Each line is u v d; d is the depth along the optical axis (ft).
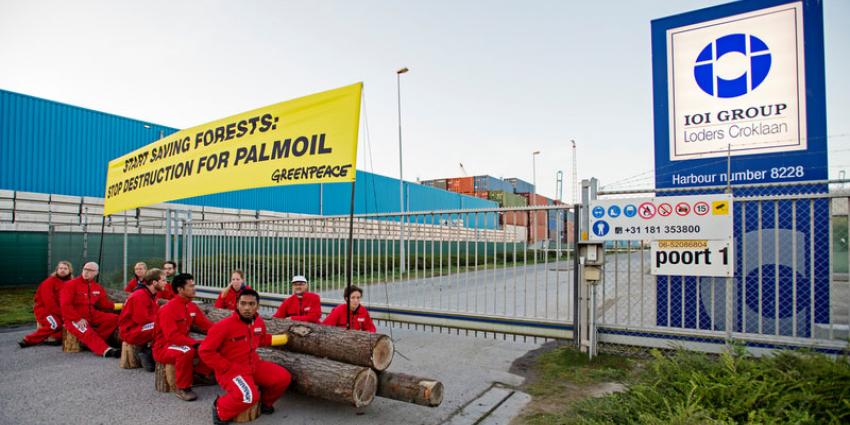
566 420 12.66
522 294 38.65
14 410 14.21
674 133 21.18
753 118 19.71
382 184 89.66
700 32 20.74
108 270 41.50
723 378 12.66
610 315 29.07
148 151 26.40
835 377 11.88
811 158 18.71
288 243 28.43
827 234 18.19
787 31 19.21
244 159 20.16
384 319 23.82
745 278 18.26
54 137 51.21
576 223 19.29
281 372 13.74
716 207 17.22
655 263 18.19
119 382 17.15
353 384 12.75
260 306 29.32
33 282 48.03
